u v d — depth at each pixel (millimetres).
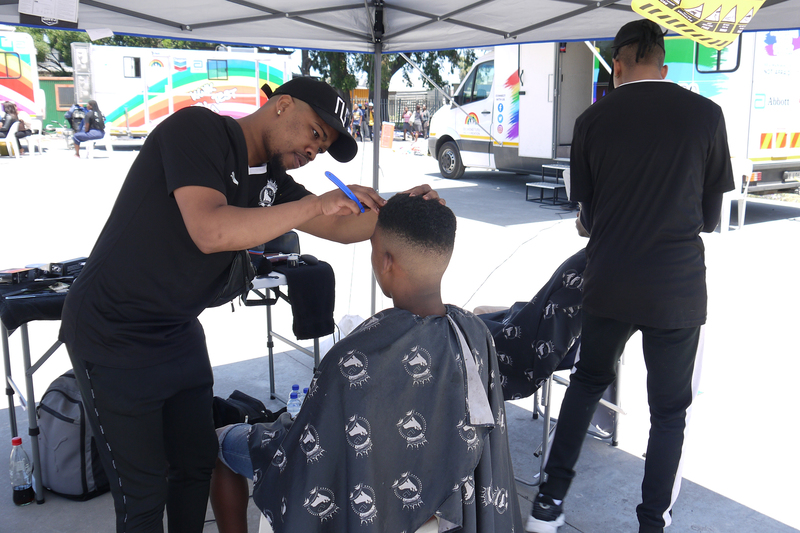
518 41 4117
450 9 3654
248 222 1500
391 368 1390
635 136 2143
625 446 3219
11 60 17234
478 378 1488
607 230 2238
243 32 3844
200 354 1896
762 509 2654
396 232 1465
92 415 1784
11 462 2656
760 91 8102
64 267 2992
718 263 6652
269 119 1777
